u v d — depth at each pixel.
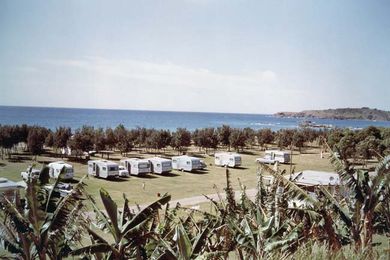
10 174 45.19
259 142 92.81
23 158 61.66
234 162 60.88
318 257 7.61
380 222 15.12
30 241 11.66
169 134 76.81
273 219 12.07
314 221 11.64
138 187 42.78
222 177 51.62
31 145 60.12
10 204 11.75
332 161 12.70
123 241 10.81
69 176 43.03
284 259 9.07
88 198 12.16
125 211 13.02
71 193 11.77
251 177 51.88
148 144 75.75
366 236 11.28
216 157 63.72
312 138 94.94
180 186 44.09
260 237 11.27
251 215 13.30
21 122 175.50
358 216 11.59
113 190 40.47
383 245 11.94
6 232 11.87
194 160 56.22
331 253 7.77
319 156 73.75
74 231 12.30
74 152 64.38
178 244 10.45
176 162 58.53
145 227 11.36
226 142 83.75
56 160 60.84
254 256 11.00
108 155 67.12
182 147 86.62
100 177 47.88
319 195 15.09
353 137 58.59
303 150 88.00
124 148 70.31
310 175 31.94
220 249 12.66
